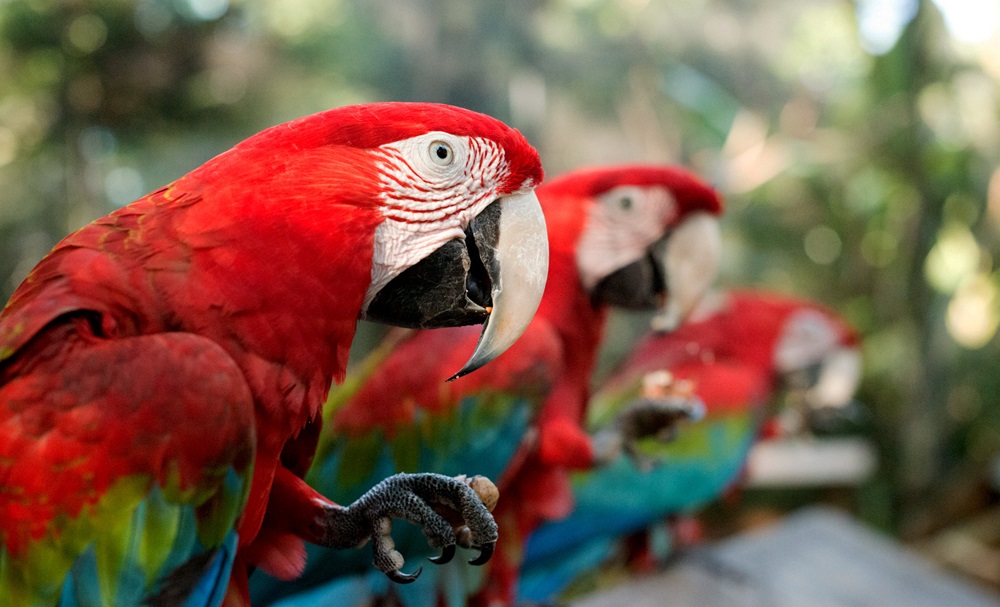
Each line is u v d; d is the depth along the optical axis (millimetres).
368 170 1554
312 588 2473
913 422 7582
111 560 1302
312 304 1486
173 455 1303
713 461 3924
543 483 2838
